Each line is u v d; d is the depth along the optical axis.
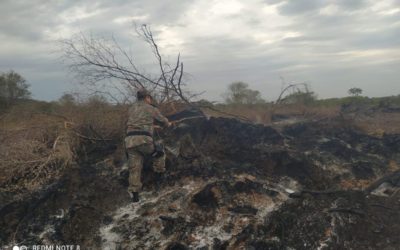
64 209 4.62
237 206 4.54
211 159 5.61
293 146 6.60
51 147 5.71
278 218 4.27
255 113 9.25
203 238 4.12
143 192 5.01
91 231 4.36
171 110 6.80
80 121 6.17
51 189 4.99
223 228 4.23
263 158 5.65
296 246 3.93
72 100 6.51
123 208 4.73
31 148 5.34
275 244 3.96
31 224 4.44
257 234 4.11
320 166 5.75
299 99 10.70
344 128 7.86
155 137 6.05
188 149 5.72
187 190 4.91
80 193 4.89
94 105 6.43
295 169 5.44
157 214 4.52
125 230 4.34
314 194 4.75
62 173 5.30
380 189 5.27
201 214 4.43
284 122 8.98
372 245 3.93
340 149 6.44
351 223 4.22
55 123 5.90
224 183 4.86
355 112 11.30
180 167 5.37
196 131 6.27
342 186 5.26
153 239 4.19
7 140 5.49
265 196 4.72
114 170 5.47
